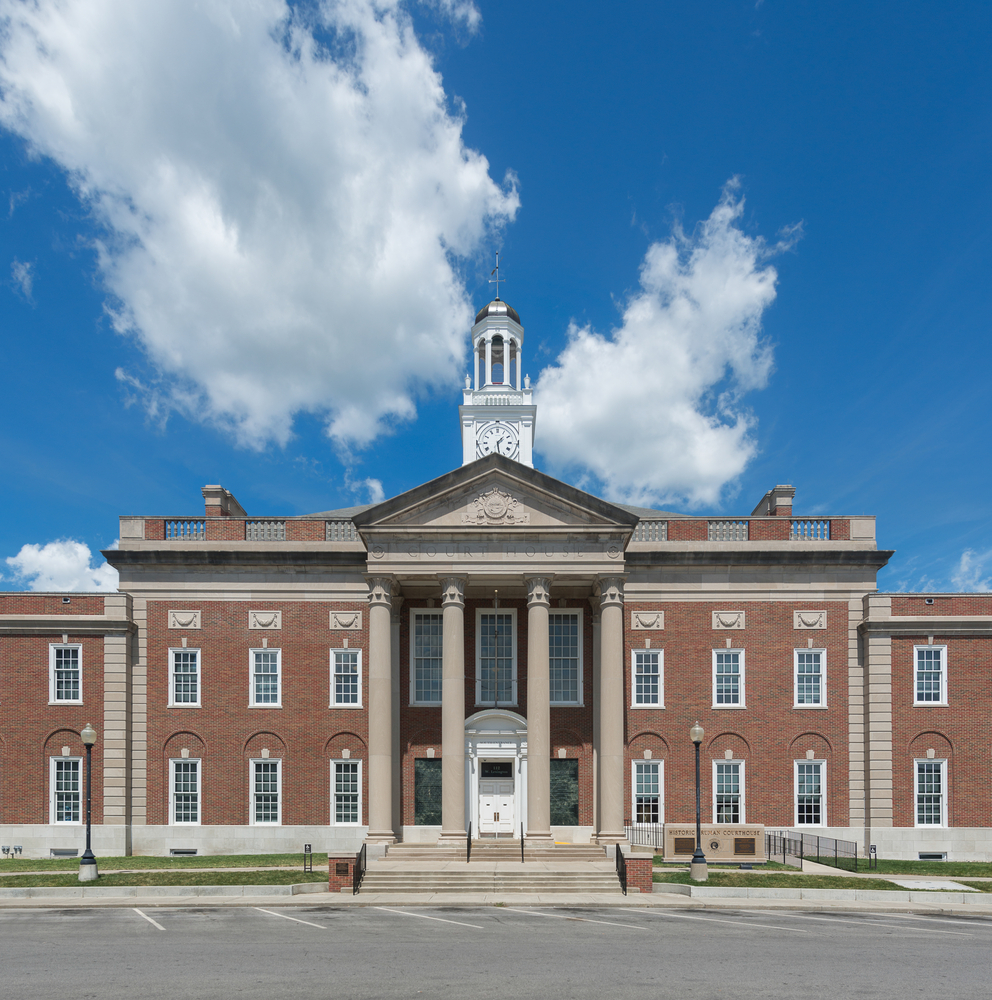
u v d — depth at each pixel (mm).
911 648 40656
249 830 40125
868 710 40594
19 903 27422
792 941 21469
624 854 30516
